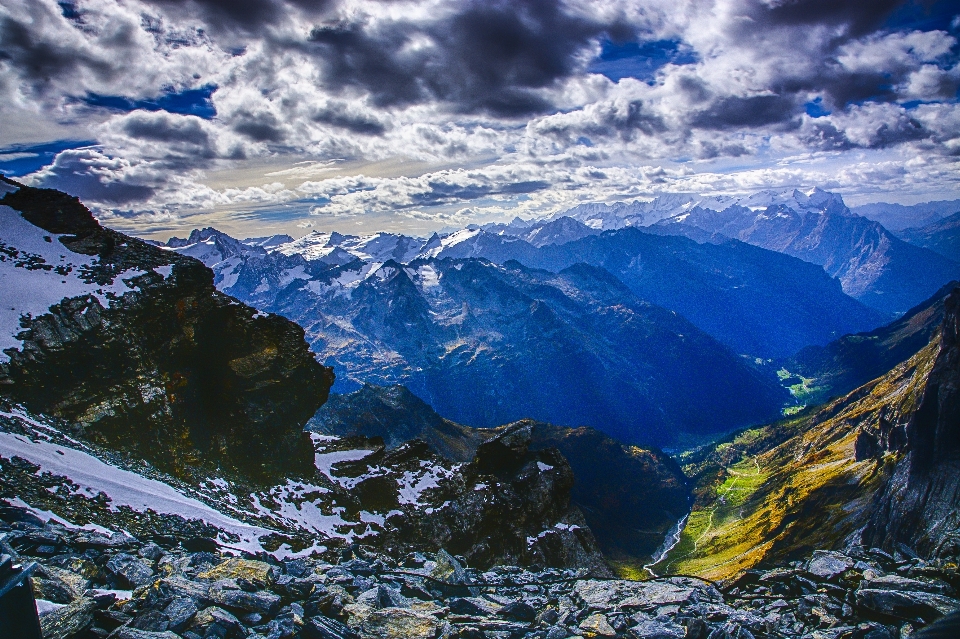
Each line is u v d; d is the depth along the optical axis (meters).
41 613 22.39
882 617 26.05
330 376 107.00
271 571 28.20
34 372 72.62
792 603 28.38
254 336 101.31
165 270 94.00
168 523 50.50
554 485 110.56
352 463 105.50
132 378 80.06
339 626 25.77
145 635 21.80
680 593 30.36
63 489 48.75
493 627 27.58
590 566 99.88
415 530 93.94
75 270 88.38
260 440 93.44
